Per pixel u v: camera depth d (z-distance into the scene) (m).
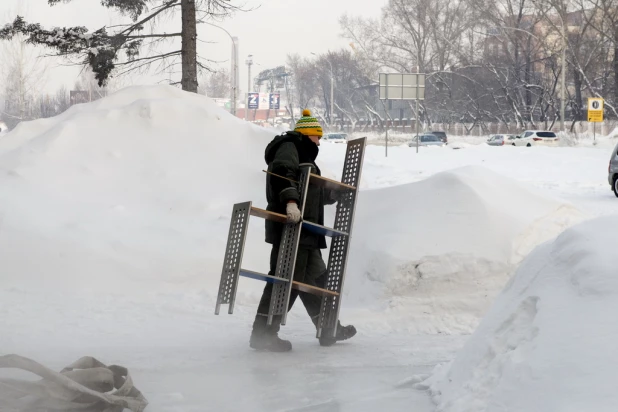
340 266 6.94
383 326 7.93
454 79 89.06
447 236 8.62
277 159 6.67
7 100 76.19
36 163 11.98
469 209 8.84
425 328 7.87
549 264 4.11
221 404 4.83
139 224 10.78
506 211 8.88
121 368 4.82
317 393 5.10
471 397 3.90
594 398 3.05
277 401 4.91
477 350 4.23
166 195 11.73
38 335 7.23
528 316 3.98
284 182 6.72
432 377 5.09
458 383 4.28
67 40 23.16
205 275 9.91
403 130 101.75
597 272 3.65
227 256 6.40
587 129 75.88
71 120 13.06
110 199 11.54
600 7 73.88
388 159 40.69
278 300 6.63
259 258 10.25
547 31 78.69
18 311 8.28
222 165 12.57
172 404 4.81
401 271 8.38
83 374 4.54
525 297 4.07
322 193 6.97
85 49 23.12
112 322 7.97
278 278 6.53
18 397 4.16
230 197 11.90
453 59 89.06
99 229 10.45
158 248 10.13
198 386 5.31
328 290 6.93
